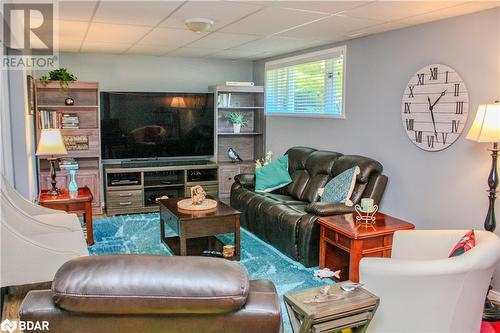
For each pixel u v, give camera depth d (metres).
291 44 5.01
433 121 3.68
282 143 6.14
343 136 4.86
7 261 2.67
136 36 4.48
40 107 5.47
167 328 1.46
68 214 3.94
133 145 6.09
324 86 5.16
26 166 4.50
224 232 4.00
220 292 1.39
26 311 1.43
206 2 3.03
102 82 6.05
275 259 4.09
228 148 6.87
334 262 3.81
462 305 2.26
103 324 1.44
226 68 6.79
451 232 2.68
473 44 3.30
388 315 2.28
